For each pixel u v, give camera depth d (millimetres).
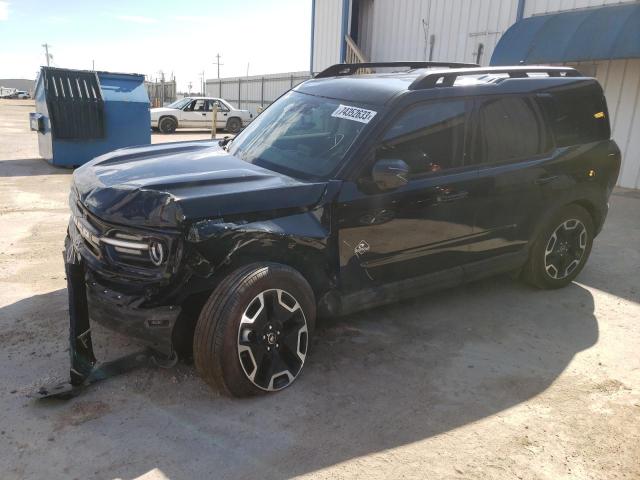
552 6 11047
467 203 3986
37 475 2455
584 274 5516
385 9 15602
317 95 4207
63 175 10414
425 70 4492
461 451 2762
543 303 4727
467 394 3283
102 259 3084
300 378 3367
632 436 2934
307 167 3551
